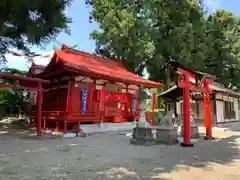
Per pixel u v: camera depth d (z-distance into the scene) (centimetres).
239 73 2591
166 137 940
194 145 906
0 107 2006
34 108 1714
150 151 776
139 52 1981
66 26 1049
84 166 564
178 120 1988
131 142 960
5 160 621
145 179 469
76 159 643
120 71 1706
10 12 819
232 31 2422
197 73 927
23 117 2069
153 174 505
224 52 2378
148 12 2017
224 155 719
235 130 1557
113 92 1479
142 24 1959
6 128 1513
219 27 2330
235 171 538
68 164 583
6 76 1011
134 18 2047
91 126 1312
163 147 856
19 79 1092
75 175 488
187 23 1914
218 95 1952
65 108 1259
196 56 1988
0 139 1038
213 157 689
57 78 1409
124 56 2128
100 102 1394
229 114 2145
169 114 969
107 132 1352
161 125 971
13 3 751
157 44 2014
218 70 2514
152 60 2023
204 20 2267
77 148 825
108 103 1488
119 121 1538
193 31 1992
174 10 1975
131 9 2119
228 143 966
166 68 2100
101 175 491
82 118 1255
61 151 762
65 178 466
